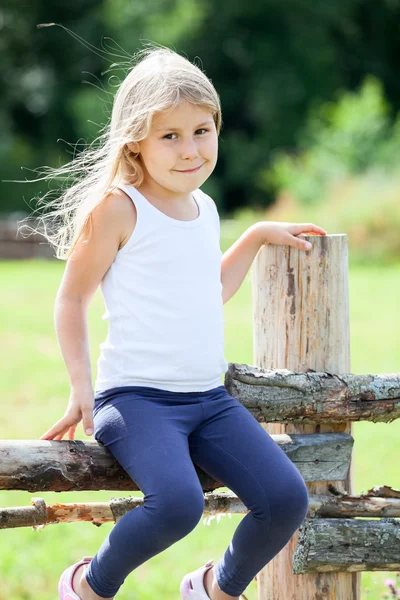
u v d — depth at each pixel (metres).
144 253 3.94
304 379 4.20
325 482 4.35
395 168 29.77
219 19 45.84
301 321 4.37
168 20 44.59
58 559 6.45
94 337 13.76
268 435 3.93
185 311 3.94
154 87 3.90
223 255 4.50
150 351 3.88
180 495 3.53
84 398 3.85
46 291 19.14
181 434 3.78
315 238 4.35
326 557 4.20
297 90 45.75
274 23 46.84
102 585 3.74
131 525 3.58
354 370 11.68
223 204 45.00
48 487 3.76
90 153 4.11
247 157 44.84
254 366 4.25
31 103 47.25
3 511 3.94
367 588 5.54
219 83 46.50
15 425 9.48
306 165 32.81
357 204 26.67
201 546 6.80
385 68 48.56
